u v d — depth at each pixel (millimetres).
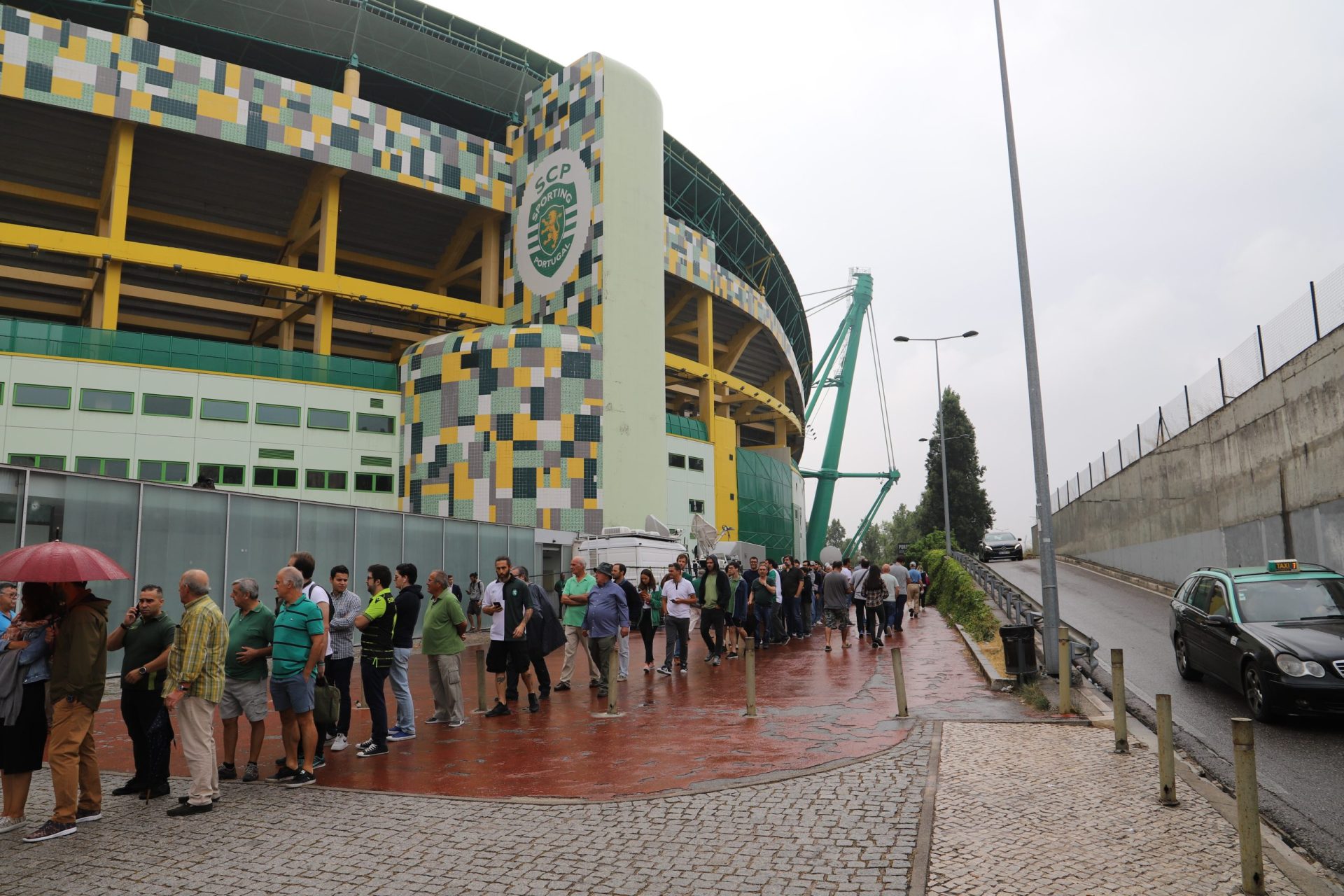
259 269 39781
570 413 39719
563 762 8414
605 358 40750
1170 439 31719
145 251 37406
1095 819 6098
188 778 8102
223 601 19438
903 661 16062
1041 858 5352
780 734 9375
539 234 44969
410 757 8836
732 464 58375
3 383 33469
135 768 8031
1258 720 9867
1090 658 12500
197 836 6238
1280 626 10312
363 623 8961
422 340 46594
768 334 69688
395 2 46125
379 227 47875
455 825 6324
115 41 36719
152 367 36125
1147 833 5805
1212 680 12602
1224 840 5680
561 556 34719
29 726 6590
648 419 41844
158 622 7703
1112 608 24047
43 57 35281
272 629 7980
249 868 5559
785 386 81250
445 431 39812
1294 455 21969
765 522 65062
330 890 5164
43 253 39312
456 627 10773
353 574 24016
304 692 7848
